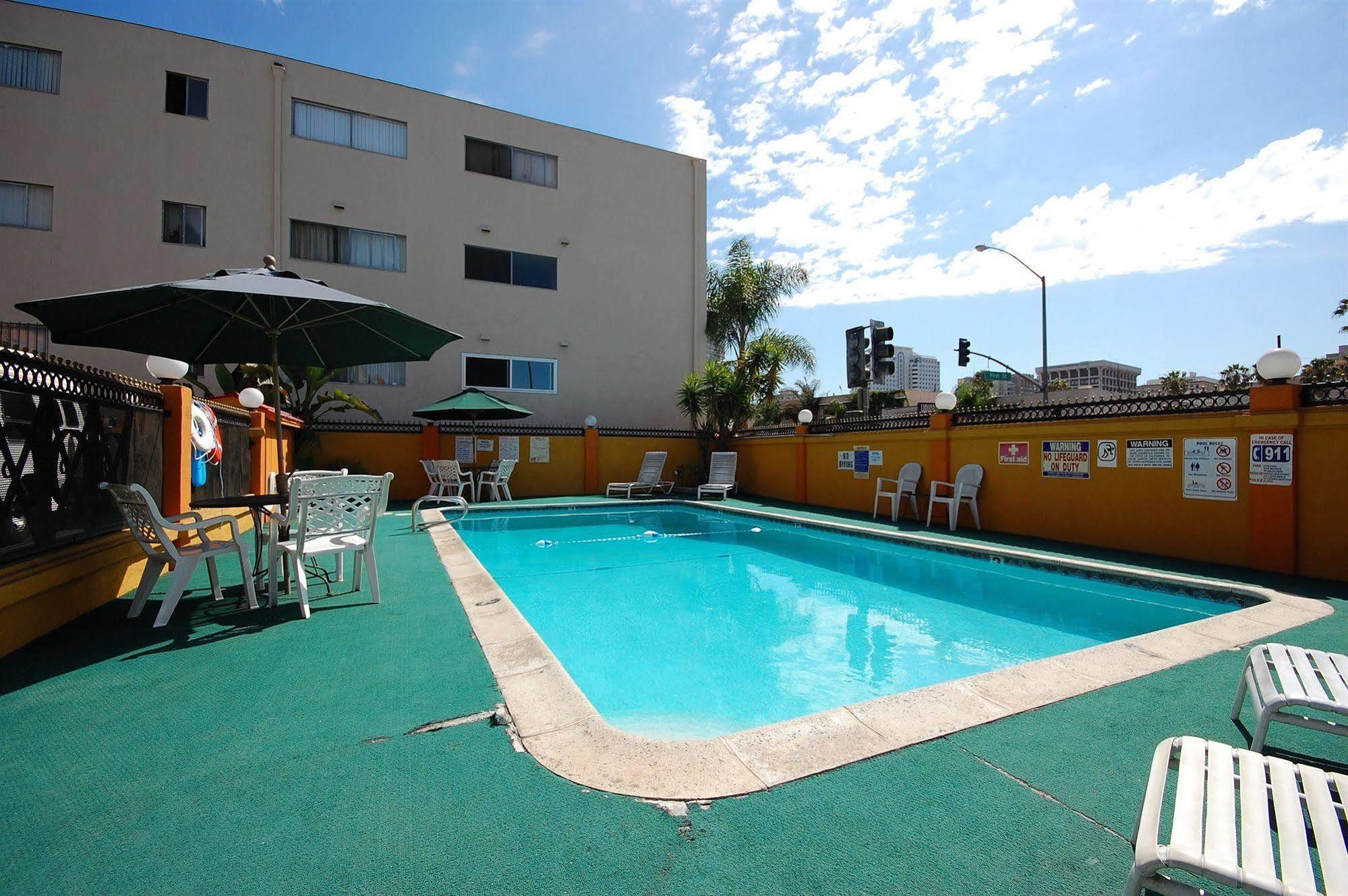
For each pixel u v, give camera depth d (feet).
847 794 6.27
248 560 13.46
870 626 15.53
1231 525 18.92
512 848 5.38
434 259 47.91
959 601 18.06
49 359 11.46
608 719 10.23
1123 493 22.02
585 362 53.88
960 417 28.99
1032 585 19.62
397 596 14.60
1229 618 12.68
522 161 52.03
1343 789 4.42
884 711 8.24
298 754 6.98
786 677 12.17
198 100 41.19
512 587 19.75
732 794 6.25
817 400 134.92
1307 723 6.86
